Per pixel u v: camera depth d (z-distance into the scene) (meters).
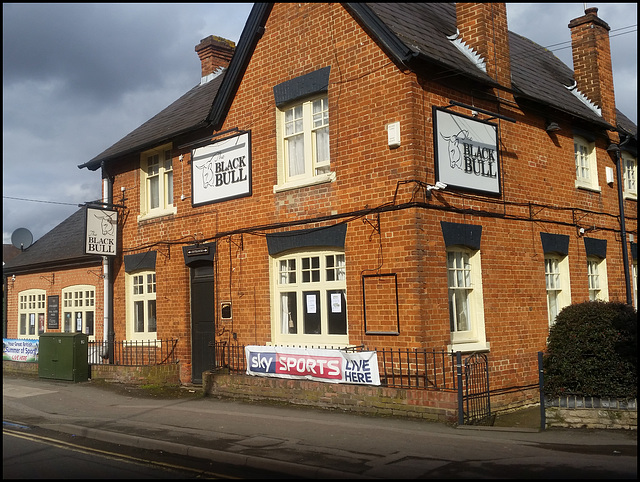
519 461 7.68
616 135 17.02
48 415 11.62
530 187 13.75
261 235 13.72
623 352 9.62
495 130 12.94
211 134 15.20
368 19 11.83
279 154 13.64
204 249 14.99
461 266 12.14
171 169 16.70
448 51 12.69
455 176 11.87
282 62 13.66
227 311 14.40
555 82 16.75
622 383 9.52
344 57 12.44
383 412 10.68
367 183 11.84
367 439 8.95
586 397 9.66
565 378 9.86
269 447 8.59
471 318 12.18
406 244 11.10
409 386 10.69
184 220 15.72
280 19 13.77
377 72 11.83
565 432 9.30
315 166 13.09
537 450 8.21
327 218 12.41
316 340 12.63
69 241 21.66
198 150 15.49
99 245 16.89
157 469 7.85
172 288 15.87
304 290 12.98
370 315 11.57
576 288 14.72
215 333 14.66
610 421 9.44
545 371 10.35
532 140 14.03
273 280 13.56
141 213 17.20
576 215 15.00
